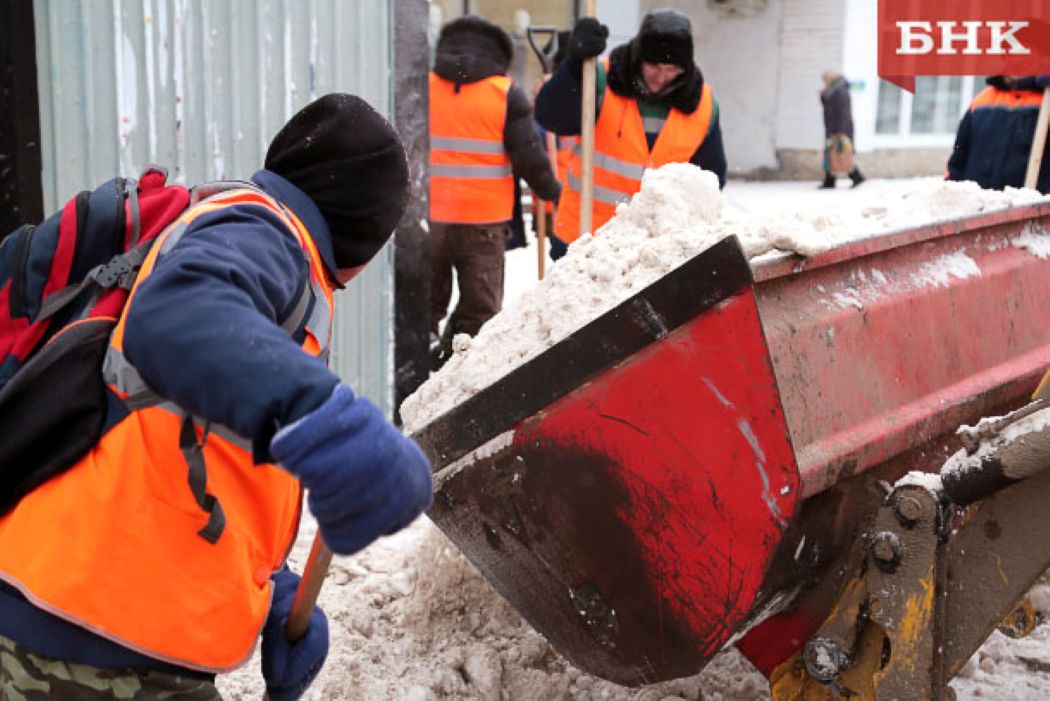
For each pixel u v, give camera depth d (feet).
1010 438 6.70
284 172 5.80
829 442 7.02
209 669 5.26
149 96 13.17
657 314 6.84
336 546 4.36
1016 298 9.53
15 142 12.32
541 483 7.59
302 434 4.21
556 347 7.33
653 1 57.21
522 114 18.99
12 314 5.28
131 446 4.99
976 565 7.06
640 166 17.04
